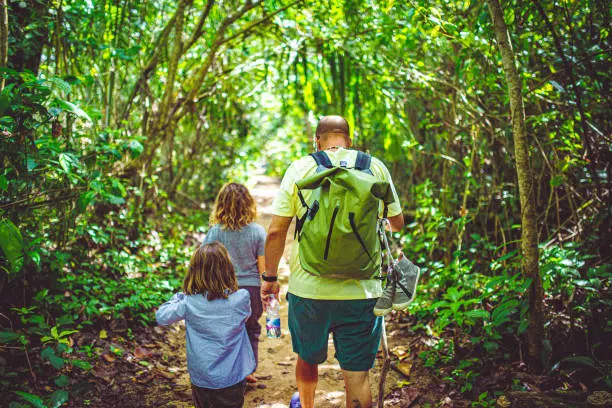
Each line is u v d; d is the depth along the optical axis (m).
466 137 4.23
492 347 2.88
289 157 11.23
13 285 3.16
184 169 7.98
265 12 5.48
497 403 2.56
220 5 5.94
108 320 3.63
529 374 2.80
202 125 7.74
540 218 4.12
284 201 2.17
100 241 4.12
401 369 3.22
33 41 3.54
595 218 3.28
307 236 2.02
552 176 3.41
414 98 5.29
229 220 2.92
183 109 5.88
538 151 3.87
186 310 2.40
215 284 2.41
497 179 4.33
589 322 2.92
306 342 2.18
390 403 2.88
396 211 2.22
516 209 4.05
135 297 3.80
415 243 5.20
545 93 3.38
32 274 3.29
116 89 5.26
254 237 2.94
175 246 5.89
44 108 2.62
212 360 2.36
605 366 2.60
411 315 4.05
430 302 3.96
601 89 3.18
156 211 6.75
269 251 2.26
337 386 3.11
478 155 4.25
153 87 5.95
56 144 2.83
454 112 4.10
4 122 2.43
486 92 4.04
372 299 2.12
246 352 2.51
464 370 3.01
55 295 3.36
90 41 4.13
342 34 5.07
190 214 8.15
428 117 4.79
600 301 2.81
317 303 2.09
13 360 2.83
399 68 4.51
